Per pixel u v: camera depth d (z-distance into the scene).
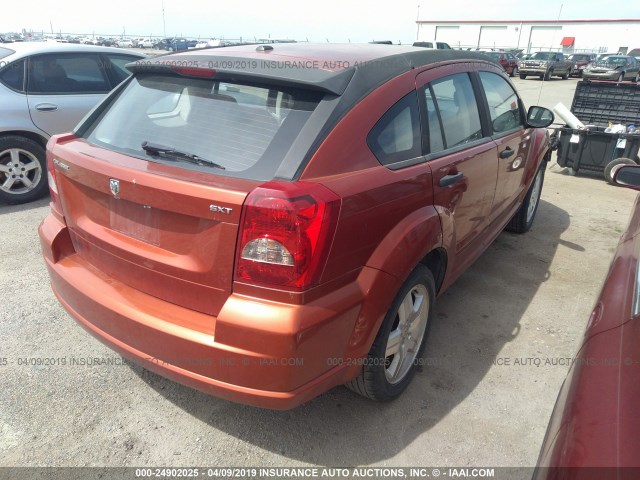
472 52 3.52
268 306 1.83
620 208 6.00
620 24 47.44
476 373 2.88
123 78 6.18
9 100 5.21
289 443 2.36
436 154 2.65
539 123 4.15
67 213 2.44
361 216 2.00
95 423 2.43
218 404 2.59
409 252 2.27
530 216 5.08
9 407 2.50
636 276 1.90
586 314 3.54
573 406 1.42
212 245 1.87
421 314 2.72
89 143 2.45
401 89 2.44
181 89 2.36
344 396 2.68
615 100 7.72
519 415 2.57
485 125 3.35
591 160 7.18
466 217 3.05
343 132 2.05
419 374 2.86
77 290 2.30
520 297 3.76
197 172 1.98
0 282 3.68
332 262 1.91
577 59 33.66
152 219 2.03
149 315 2.04
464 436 2.43
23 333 3.09
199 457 2.27
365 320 2.11
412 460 2.29
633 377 1.36
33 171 5.51
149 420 2.47
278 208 1.75
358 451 2.33
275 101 2.12
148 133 2.28
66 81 5.67
